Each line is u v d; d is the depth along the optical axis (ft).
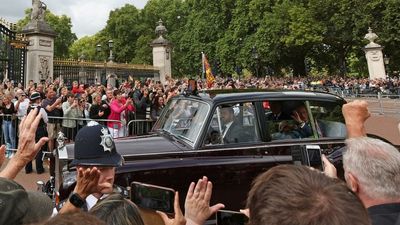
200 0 175.52
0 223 4.28
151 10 216.74
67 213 3.69
